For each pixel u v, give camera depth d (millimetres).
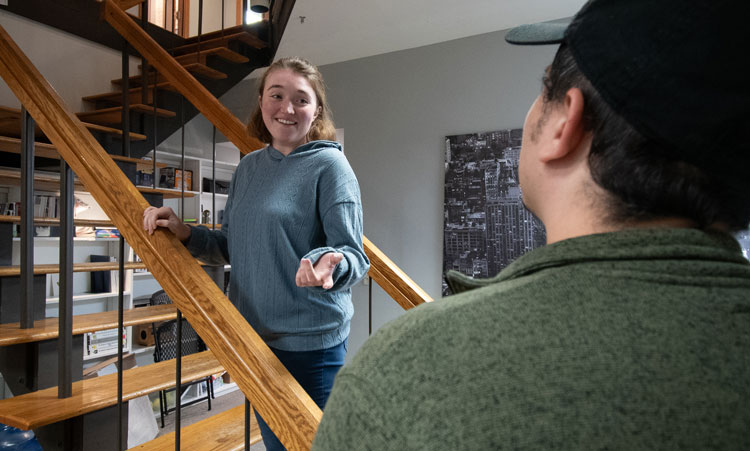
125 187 1082
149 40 2334
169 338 3391
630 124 263
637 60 259
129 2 2949
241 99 4414
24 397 1324
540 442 213
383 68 3762
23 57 1334
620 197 279
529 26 376
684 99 246
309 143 1087
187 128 4789
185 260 960
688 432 210
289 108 1092
